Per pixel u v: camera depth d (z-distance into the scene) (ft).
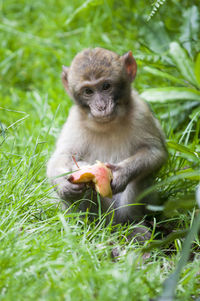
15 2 79.92
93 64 34.40
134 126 36.14
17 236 27.61
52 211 34.65
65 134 37.63
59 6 76.54
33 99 57.06
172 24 57.00
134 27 64.49
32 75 65.51
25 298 21.91
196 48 49.78
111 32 64.39
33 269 24.02
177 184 39.86
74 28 70.49
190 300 24.02
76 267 24.86
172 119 47.03
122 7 67.10
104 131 36.24
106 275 23.80
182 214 35.06
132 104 36.58
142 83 53.93
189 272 25.75
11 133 46.37
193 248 29.96
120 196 37.40
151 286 23.68
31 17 76.38
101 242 28.63
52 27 70.74
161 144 37.40
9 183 34.37
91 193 35.24
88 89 34.73
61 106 50.62
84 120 36.58
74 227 29.86
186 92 44.01
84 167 32.99
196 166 38.40
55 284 23.21
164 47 52.13
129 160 34.86
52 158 36.76
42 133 46.24
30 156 37.19
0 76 65.87
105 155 37.35
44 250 26.30
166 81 52.44
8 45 70.49
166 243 28.40
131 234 33.99
